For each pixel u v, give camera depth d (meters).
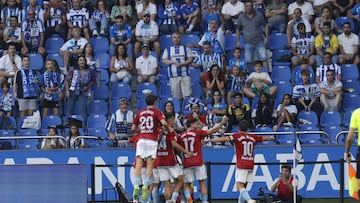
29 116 74.56
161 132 59.16
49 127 72.69
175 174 59.31
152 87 78.19
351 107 77.38
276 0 84.44
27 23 82.06
